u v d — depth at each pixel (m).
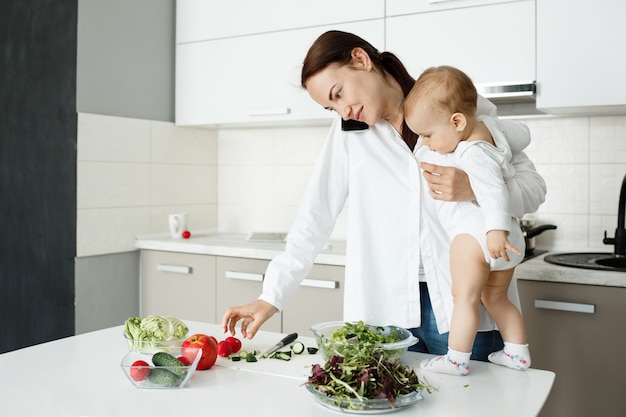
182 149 3.46
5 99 3.19
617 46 2.30
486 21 2.53
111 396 1.20
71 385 1.26
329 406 1.12
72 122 2.92
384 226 1.68
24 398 1.19
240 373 1.34
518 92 2.46
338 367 1.17
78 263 2.96
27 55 3.09
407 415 1.10
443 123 1.45
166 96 3.40
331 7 2.88
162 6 3.35
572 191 2.77
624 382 2.14
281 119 3.05
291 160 3.46
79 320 2.98
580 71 2.37
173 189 3.42
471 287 1.41
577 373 2.22
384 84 1.61
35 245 3.09
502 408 1.13
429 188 1.47
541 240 2.84
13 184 3.17
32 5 3.07
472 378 1.32
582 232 2.76
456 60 2.60
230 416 1.10
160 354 1.26
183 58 3.35
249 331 1.58
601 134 2.71
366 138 1.71
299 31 2.97
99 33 3.01
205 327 1.73
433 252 1.62
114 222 3.10
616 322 2.14
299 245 1.72
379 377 1.13
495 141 1.47
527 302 2.29
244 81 3.14
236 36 3.16
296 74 2.98
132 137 3.17
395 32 2.72
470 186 1.44
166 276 3.17
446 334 1.63
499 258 1.42
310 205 1.77
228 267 2.97
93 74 2.98
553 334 2.25
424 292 1.67
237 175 3.64
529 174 1.53
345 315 1.75
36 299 3.11
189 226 3.53
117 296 3.16
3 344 3.28
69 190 2.94
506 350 1.45
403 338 1.40
